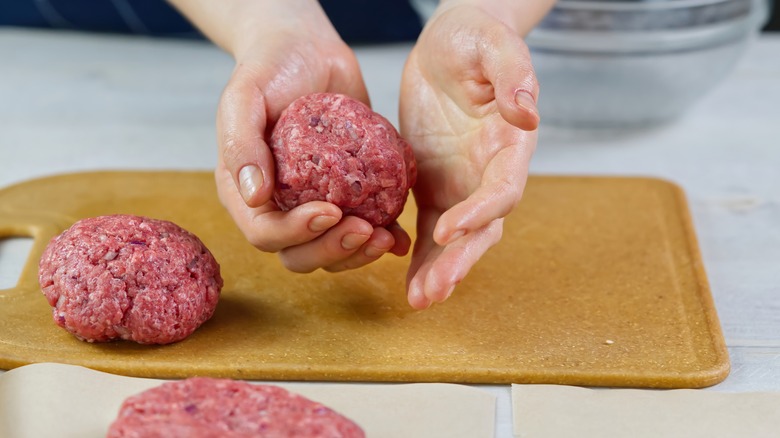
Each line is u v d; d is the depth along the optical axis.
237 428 0.71
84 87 1.22
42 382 0.78
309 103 0.83
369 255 0.84
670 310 0.85
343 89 0.92
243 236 0.94
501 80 0.77
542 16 0.94
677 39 1.06
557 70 1.09
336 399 0.77
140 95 1.21
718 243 0.96
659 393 0.78
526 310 0.85
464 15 0.84
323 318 0.84
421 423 0.75
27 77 1.24
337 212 0.80
